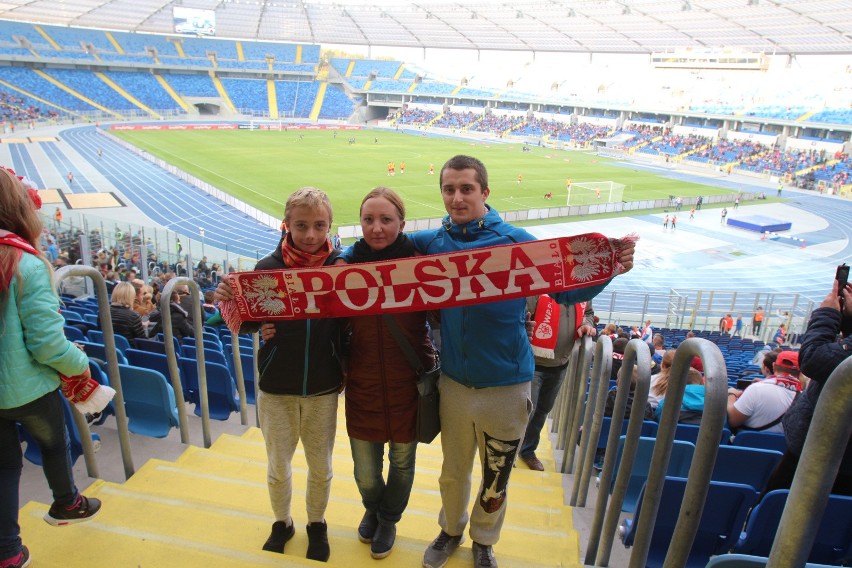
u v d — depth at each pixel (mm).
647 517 2473
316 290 2904
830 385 1354
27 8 81125
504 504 3023
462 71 101500
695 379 5066
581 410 4738
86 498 3027
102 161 47812
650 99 79375
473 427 2947
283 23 102125
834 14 59875
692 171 62750
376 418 3006
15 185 2482
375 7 99000
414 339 3002
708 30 73625
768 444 4555
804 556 1451
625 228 36000
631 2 74500
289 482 3135
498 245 2828
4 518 2555
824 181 54219
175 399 4352
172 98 86875
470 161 2881
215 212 34031
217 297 2980
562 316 4781
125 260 18234
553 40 91875
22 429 3771
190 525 3184
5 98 70125
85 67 85500
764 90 70625
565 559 3348
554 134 82312
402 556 3137
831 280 27922
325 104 99062
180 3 92438
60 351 2529
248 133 72688
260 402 3082
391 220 2879
